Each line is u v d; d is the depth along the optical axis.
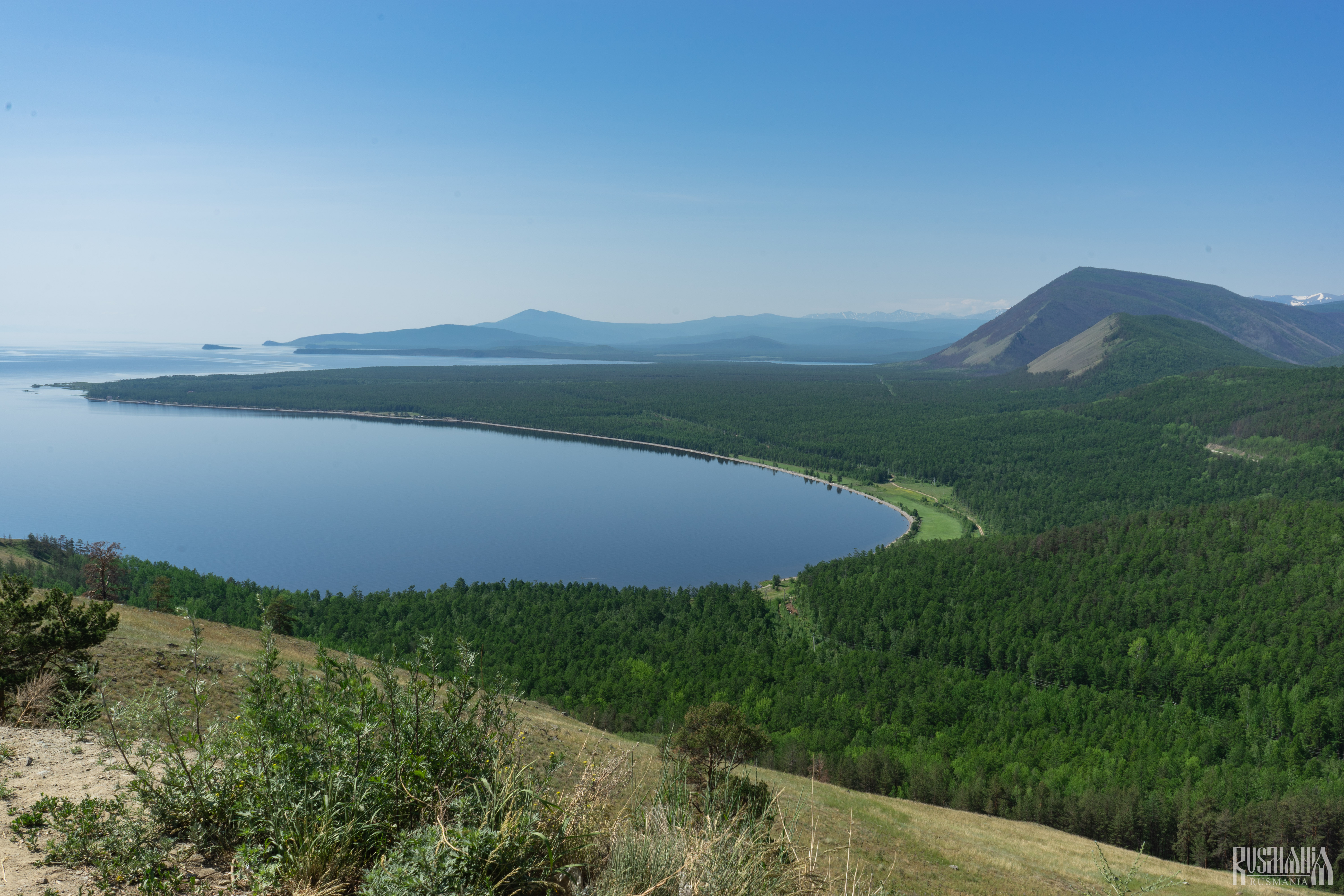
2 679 12.50
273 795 5.02
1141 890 5.36
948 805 64.19
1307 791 61.41
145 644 29.67
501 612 112.00
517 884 4.54
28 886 4.62
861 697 87.44
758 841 5.10
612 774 5.51
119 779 6.66
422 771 5.11
